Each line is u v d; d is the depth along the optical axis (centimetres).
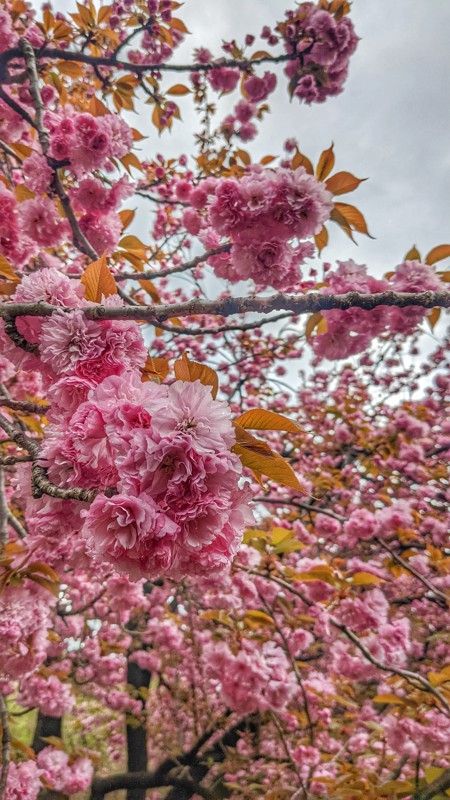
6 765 225
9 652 223
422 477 686
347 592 343
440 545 562
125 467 106
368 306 168
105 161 272
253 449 119
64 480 128
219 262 281
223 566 117
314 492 639
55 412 138
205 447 108
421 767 387
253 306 158
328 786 315
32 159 266
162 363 154
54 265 371
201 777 677
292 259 241
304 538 552
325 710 462
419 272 237
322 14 334
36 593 235
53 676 365
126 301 282
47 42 354
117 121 276
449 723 298
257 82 452
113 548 106
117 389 120
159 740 675
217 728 602
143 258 302
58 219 277
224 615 339
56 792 467
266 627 366
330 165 229
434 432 780
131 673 789
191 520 110
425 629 631
